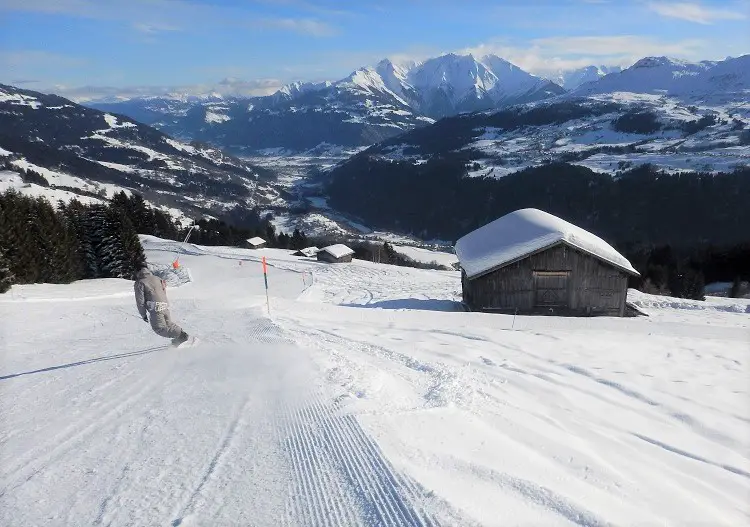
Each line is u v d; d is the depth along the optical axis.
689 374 7.82
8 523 3.09
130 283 38.47
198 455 4.04
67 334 11.66
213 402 5.45
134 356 8.38
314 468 3.69
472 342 10.42
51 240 35.16
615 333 12.12
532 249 21.56
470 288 23.05
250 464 3.83
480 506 3.04
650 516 3.21
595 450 4.54
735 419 5.78
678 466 4.44
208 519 3.07
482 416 5.10
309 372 6.59
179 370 7.06
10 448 4.32
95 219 47.44
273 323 11.87
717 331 13.76
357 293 35.03
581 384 7.11
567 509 3.07
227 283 45.53
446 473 3.54
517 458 3.93
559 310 22.05
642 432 5.28
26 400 5.82
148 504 3.28
